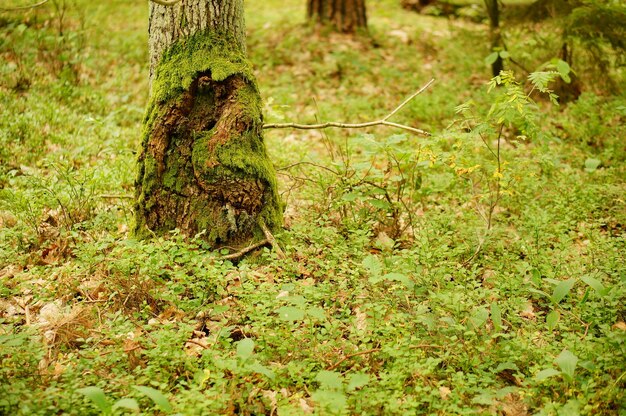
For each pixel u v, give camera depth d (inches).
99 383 127.3
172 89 179.6
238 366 128.4
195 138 180.1
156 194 183.6
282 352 142.2
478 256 194.5
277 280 169.5
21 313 164.7
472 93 358.9
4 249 192.2
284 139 305.1
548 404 121.1
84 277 175.2
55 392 122.0
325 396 119.1
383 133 317.4
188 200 182.7
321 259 182.2
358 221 205.8
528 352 141.6
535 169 256.5
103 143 274.4
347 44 431.8
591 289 169.2
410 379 135.8
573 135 305.9
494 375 138.1
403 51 432.8
